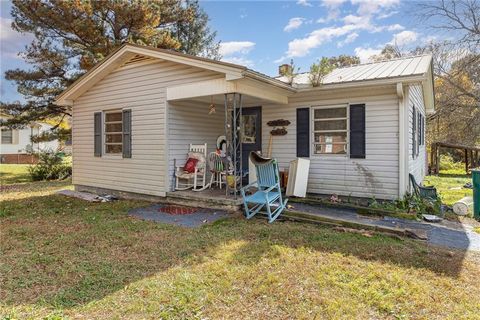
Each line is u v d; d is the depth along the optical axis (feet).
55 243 15.33
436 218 19.03
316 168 25.66
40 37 42.98
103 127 29.89
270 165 20.22
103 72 28.35
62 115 48.80
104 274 11.66
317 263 12.51
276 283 10.79
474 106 52.47
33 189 34.83
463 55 52.06
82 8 40.50
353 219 18.81
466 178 44.86
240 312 9.10
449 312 9.09
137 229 17.58
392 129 22.43
